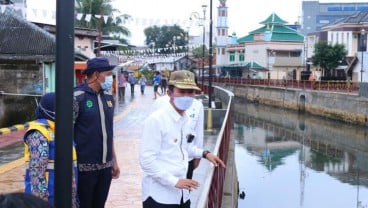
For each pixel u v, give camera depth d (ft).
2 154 36.52
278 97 177.88
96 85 15.24
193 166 18.43
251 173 74.08
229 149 48.01
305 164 82.23
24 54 59.16
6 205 5.66
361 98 119.44
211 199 16.21
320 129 127.13
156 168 13.71
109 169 15.66
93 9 130.62
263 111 172.76
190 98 13.87
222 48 264.52
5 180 27.94
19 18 62.49
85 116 14.87
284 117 154.61
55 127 8.57
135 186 27.71
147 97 111.96
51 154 12.73
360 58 165.48
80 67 68.39
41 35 60.95
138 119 65.00
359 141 107.76
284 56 237.25
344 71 183.52
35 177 12.46
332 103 135.44
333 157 89.15
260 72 233.55
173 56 179.01
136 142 44.57
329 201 58.03
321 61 183.01
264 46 234.99
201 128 18.53
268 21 241.96
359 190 63.82
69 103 8.52
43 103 13.04
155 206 14.08
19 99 59.41
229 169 38.50
